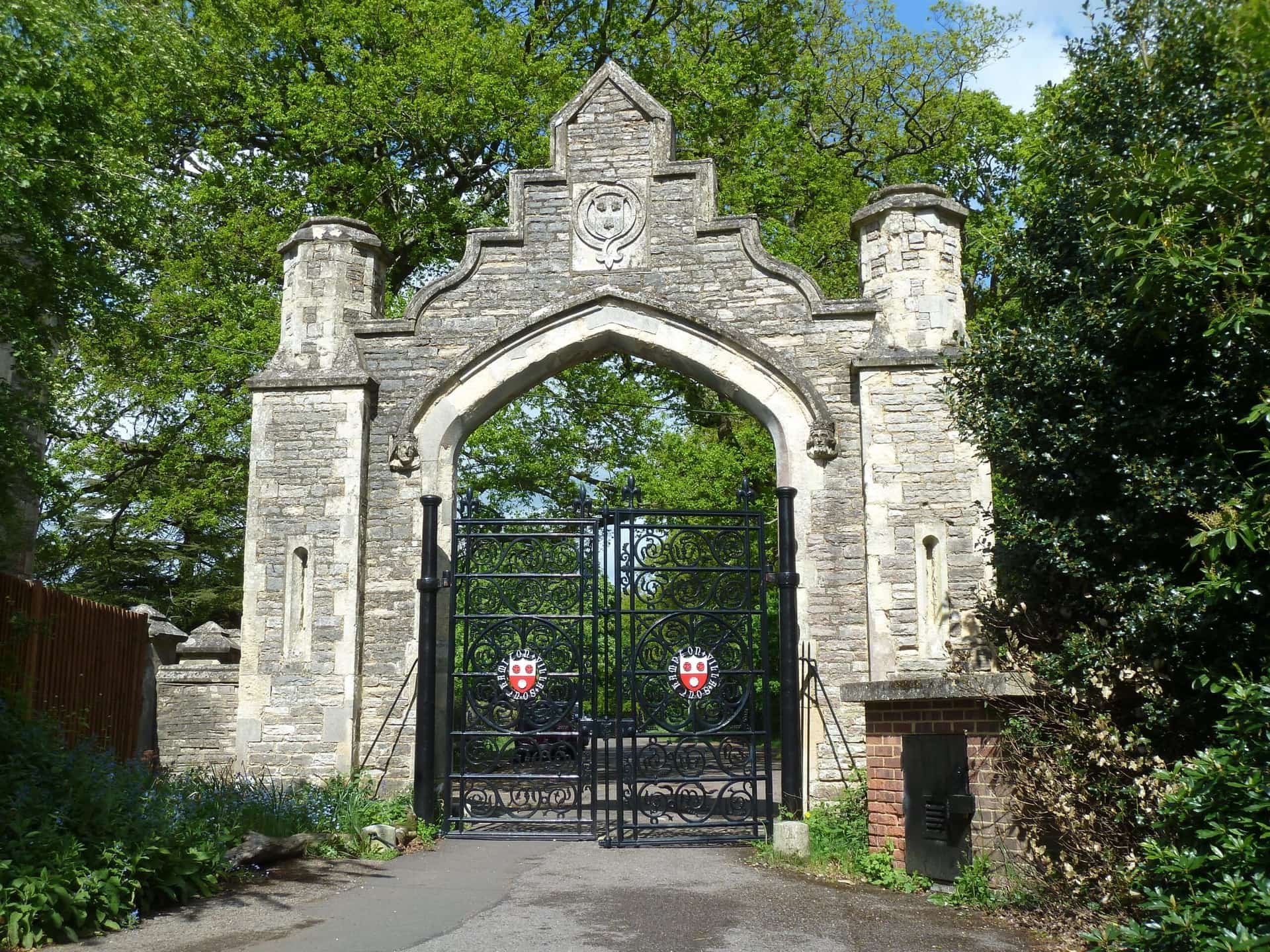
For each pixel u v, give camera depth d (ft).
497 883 25.89
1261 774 17.24
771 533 63.31
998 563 27.63
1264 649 21.27
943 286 37.09
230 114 60.80
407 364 38.88
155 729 42.45
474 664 34.35
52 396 31.50
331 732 35.63
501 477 63.31
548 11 67.00
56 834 21.39
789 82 70.90
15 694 28.71
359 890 24.90
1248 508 19.24
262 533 37.09
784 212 66.28
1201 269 20.35
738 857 29.50
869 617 35.01
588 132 39.96
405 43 58.75
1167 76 25.03
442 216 62.03
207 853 24.12
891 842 26.04
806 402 37.01
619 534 32.68
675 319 38.06
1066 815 22.00
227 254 55.52
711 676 32.19
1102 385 24.43
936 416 35.81
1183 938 17.08
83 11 27.99
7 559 32.37
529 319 38.11
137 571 80.18
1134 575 23.17
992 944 20.22
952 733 24.49
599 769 49.01
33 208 26.86
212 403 56.03
